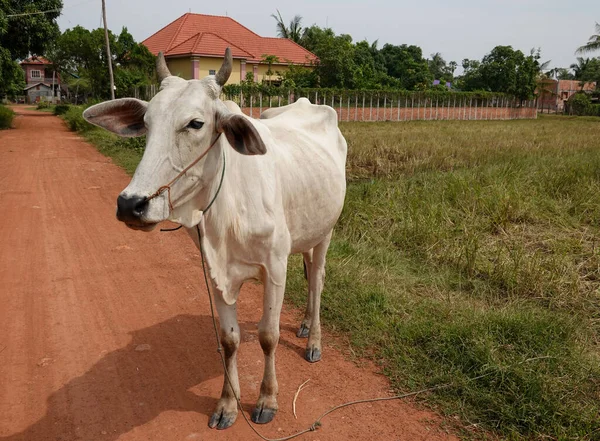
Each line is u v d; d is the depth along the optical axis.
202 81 2.66
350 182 10.40
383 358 4.04
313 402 3.54
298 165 3.52
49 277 5.63
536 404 3.29
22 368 3.90
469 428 3.24
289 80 32.56
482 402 3.41
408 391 3.63
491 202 7.62
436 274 5.62
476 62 53.56
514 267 5.47
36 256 6.26
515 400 3.36
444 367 3.79
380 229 6.87
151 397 3.58
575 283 5.14
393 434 3.21
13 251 6.40
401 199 8.08
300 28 45.91
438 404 3.48
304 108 4.52
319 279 4.09
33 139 19.53
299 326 4.63
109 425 3.28
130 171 11.98
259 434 3.22
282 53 37.28
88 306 4.96
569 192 8.41
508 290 5.21
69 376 3.81
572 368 3.65
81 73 37.00
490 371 3.61
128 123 2.90
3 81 23.73
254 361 4.06
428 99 36.78
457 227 6.88
